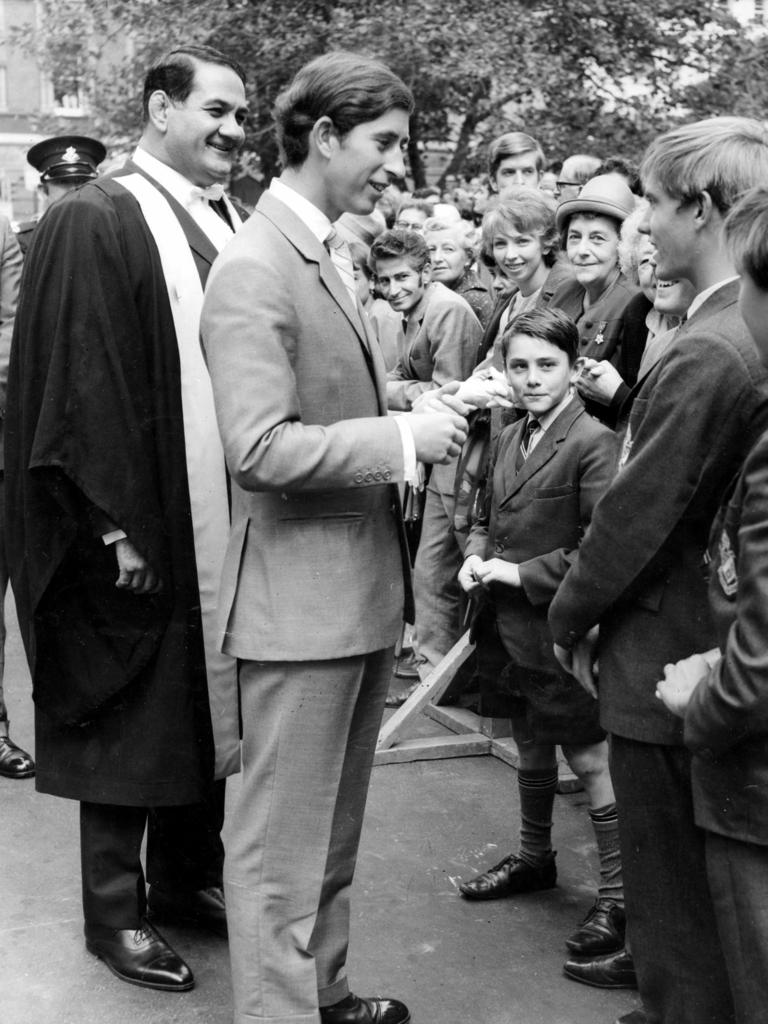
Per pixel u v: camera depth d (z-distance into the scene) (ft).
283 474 6.95
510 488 9.86
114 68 47.26
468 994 8.88
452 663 13.65
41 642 8.85
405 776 12.80
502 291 14.39
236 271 7.13
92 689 8.75
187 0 43.04
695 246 6.74
